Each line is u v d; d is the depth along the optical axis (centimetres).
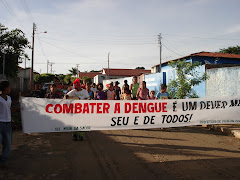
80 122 593
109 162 502
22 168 462
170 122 664
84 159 522
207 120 690
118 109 623
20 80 3728
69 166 476
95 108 605
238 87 1044
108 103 614
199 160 517
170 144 661
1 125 450
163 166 478
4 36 2823
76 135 701
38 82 5544
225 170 456
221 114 697
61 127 577
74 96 707
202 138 741
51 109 568
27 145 641
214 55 2581
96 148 616
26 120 548
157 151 588
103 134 804
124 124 629
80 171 449
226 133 816
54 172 443
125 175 430
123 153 570
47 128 564
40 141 690
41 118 560
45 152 575
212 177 421
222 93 1128
